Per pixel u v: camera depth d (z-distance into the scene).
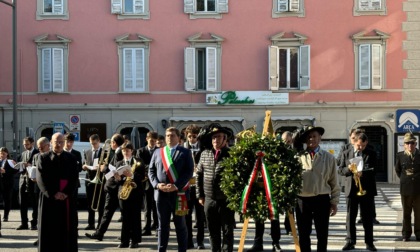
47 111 30.72
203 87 30.86
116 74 30.72
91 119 30.80
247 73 30.42
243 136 9.50
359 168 11.50
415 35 29.78
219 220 9.96
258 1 30.39
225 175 9.18
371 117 29.92
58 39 30.67
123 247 12.28
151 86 30.70
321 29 30.19
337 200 9.77
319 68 30.22
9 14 30.78
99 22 30.75
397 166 13.20
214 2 30.64
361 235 13.75
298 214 9.74
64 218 10.45
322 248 9.70
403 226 13.21
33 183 14.77
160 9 30.69
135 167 12.21
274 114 30.33
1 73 30.77
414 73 29.81
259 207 8.92
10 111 30.78
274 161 8.99
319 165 9.63
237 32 30.47
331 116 30.16
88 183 14.67
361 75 29.97
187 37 30.52
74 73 30.78
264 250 12.07
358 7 30.03
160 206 10.47
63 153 10.54
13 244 12.93
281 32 30.20
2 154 16.78
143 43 30.67
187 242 11.42
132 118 30.69
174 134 10.60
